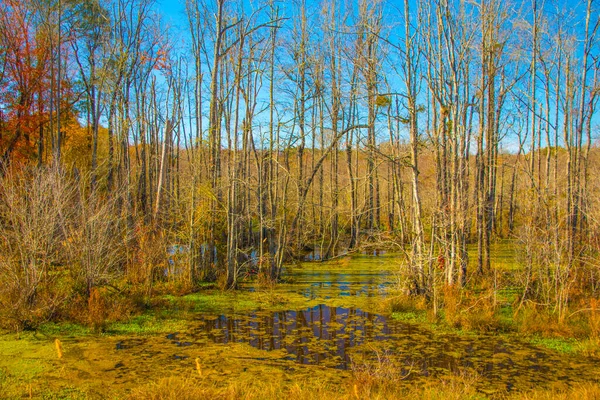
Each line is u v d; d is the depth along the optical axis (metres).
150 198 25.73
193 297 15.70
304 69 23.64
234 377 8.61
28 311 11.27
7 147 22.39
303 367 9.23
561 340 10.86
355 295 16.14
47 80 23.36
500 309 13.25
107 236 13.83
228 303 14.93
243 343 10.79
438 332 11.66
